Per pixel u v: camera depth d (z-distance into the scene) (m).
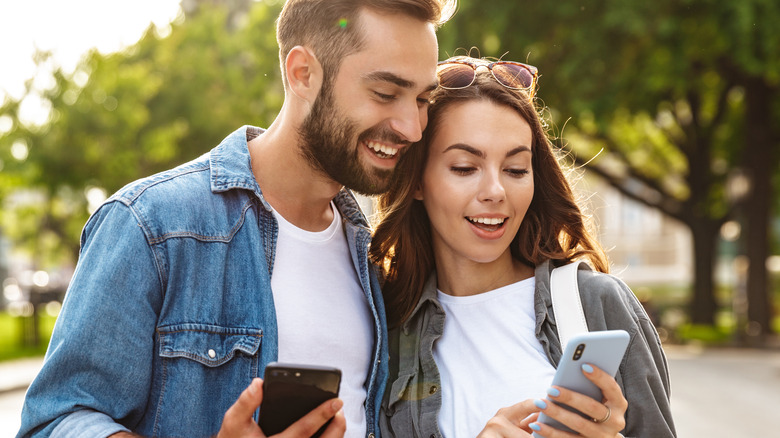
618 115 17.23
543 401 1.94
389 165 2.25
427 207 2.53
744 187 18.78
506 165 2.41
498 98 2.42
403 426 2.45
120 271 2.03
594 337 1.86
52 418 1.94
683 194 25.50
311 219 2.44
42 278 26.42
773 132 18.55
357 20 2.15
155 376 2.09
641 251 44.97
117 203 2.12
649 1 13.61
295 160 2.31
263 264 2.25
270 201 2.37
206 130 21.89
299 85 2.25
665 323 20.84
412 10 2.15
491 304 2.51
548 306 2.42
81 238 2.18
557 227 2.60
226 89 22.25
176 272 2.12
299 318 2.31
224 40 22.84
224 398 2.15
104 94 19.59
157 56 22.27
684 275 38.34
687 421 8.55
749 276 18.56
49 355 2.00
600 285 2.37
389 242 2.62
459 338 2.52
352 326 2.41
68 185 19.98
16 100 19.06
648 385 2.25
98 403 1.98
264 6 20.95
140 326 2.04
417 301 2.60
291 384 1.74
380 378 2.45
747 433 7.88
